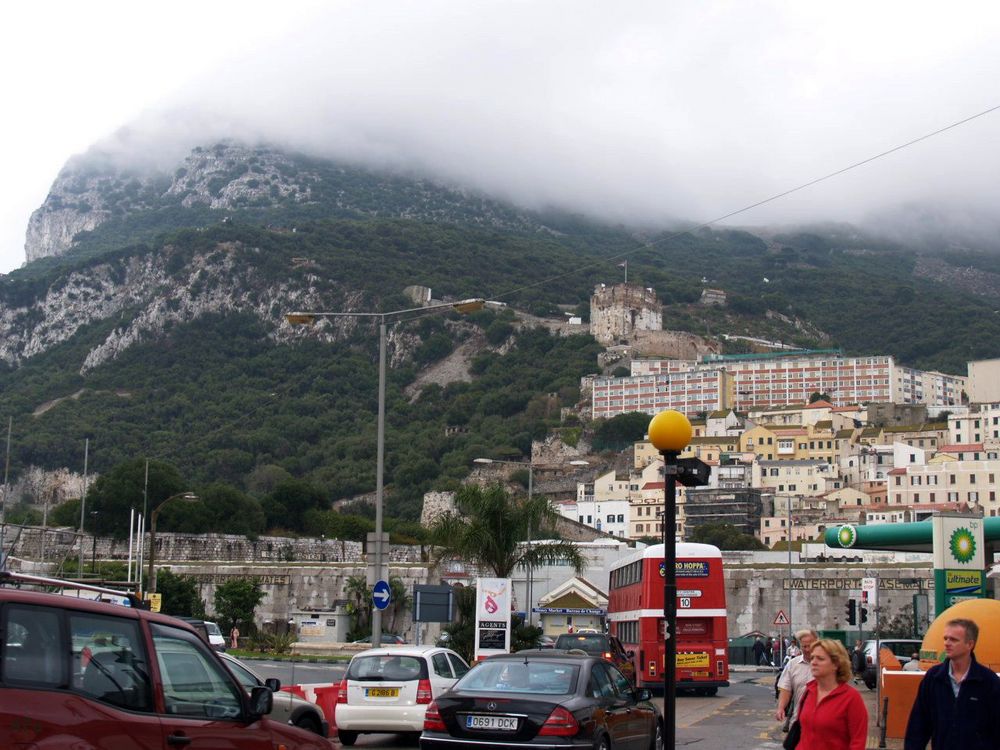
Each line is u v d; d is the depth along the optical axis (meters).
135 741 12.34
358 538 161.12
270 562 108.38
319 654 79.06
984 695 12.93
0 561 15.28
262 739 14.34
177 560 117.00
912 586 95.56
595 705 20.23
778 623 73.88
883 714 27.64
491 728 19.38
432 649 28.42
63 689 11.77
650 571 47.06
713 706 42.38
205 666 13.97
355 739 28.05
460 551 62.47
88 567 100.88
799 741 14.20
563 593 91.25
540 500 62.09
